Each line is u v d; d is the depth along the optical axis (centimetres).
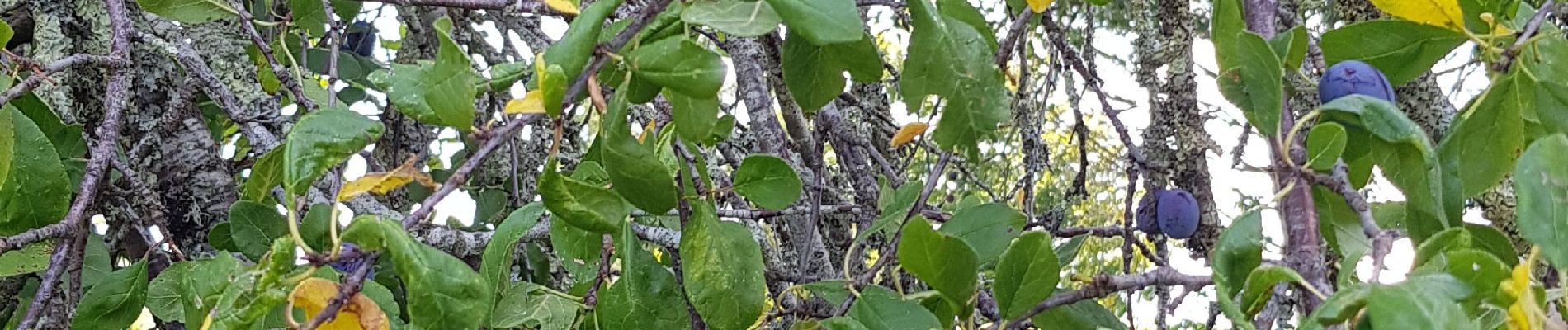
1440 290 49
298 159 52
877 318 70
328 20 99
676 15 57
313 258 51
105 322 79
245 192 82
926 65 60
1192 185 101
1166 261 102
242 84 110
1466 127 62
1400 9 66
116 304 79
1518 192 52
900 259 66
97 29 104
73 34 104
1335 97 69
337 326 52
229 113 102
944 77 60
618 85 62
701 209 65
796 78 66
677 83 53
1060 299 68
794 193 70
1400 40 71
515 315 85
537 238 108
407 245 51
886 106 126
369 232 52
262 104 110
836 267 123
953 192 146
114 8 84
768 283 112
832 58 65
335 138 52
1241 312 56
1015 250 67
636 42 56
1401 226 78
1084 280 70
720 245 65
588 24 53
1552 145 53
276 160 80
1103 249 176
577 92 53
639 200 57
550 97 51
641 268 68
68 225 72
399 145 125
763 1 56
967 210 79
